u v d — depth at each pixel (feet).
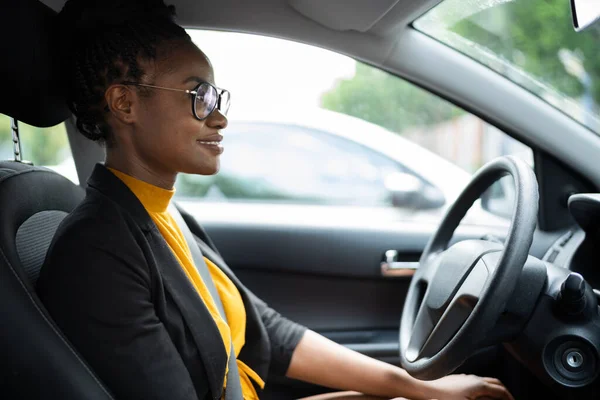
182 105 4.02
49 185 4.38
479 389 4.94
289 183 14.25
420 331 4.53
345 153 14.05
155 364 3.63
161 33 4.02
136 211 3.93
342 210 11.23
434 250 5.17
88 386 3.41
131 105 4.02
